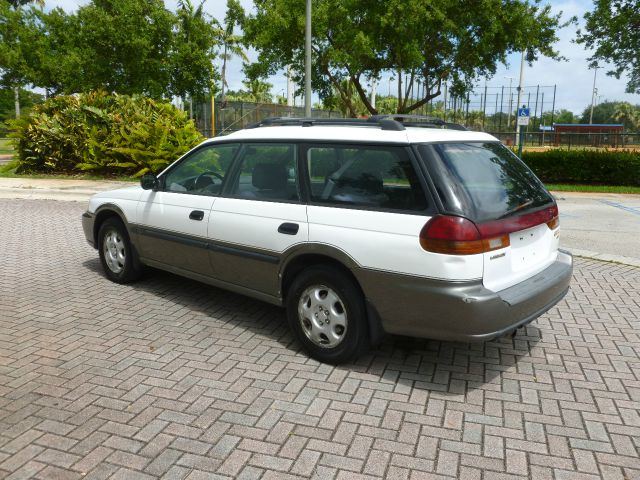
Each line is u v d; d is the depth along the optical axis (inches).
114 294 229.0
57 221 414.9
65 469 112.3
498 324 138.0
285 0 735.7
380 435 125.9
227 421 130.8
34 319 198.7
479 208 141.0
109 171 717.9
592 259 299.7
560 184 724.7
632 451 120.6
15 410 134.8
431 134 153.8
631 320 202.2
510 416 134.8
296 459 116.5
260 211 174.4
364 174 152.9
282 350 173.0
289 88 1294.3
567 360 167.6
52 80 1029.8
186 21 931.3
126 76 915.4
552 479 111.0
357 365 162.6
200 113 1167.0
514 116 1678.2
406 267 140.8
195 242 197.6
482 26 759.1
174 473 111.4
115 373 155.6
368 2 740.7
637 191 655.8
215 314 205.8
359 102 1939.0
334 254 153.4
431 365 163.2
